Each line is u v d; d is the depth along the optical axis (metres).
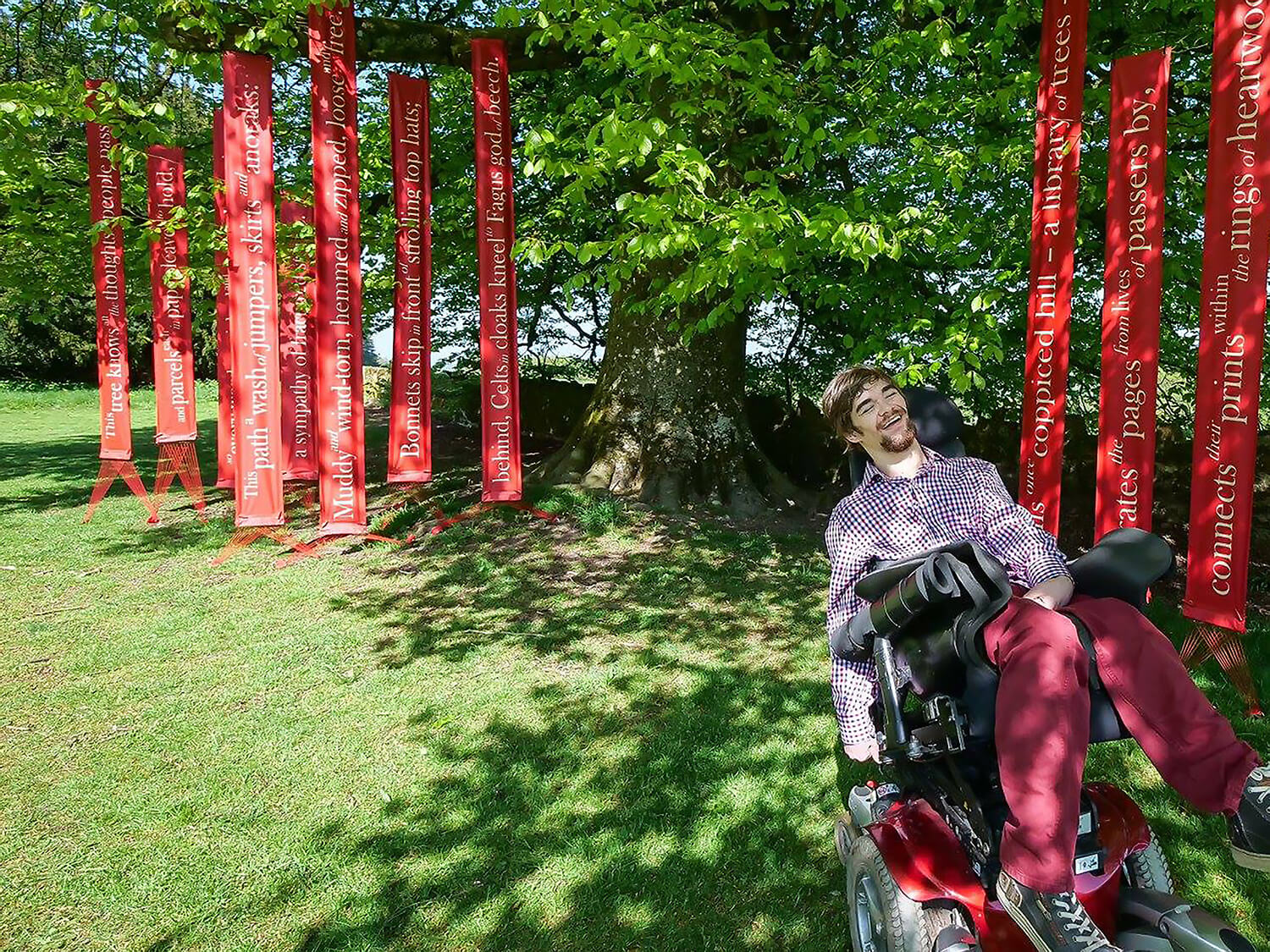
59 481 11.02
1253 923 2.65
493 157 7.36
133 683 4.60
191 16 6.77
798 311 10.22
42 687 4.55
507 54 7.53
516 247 5.22
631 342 9.14
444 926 2.71
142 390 31.67
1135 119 4.21
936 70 6.00
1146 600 2.21
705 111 5.47
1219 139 3.90
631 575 6.55
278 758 3.79
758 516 8.57
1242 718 4.09
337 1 6.72
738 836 3.17
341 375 7.29
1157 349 4.26
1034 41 6.75
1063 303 4.58
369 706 4.33
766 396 11.17
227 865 3.02
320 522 7.52
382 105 10.42
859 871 2.42
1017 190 5.71
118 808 3.38
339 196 7.04
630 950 2.61
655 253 4.69
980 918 2.05
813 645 5.13
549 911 2.78
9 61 10.10
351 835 3.20
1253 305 3.85
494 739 3.97
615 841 3.14
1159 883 2.25
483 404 7.69
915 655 2.21
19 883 2.92
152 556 7.16
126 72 10.05
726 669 4.75
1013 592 2.15
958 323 4.94
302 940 2.65
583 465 9.29
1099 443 4.54
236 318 7.08
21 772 3.68
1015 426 8.79
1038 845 1.82
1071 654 1.93
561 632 5.38
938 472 2.44
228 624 5.53
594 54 7.14
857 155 6.66
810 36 7.21
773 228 4.70
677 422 8.94
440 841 3.16
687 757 3.76
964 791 2.11
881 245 4.45
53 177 9.07
